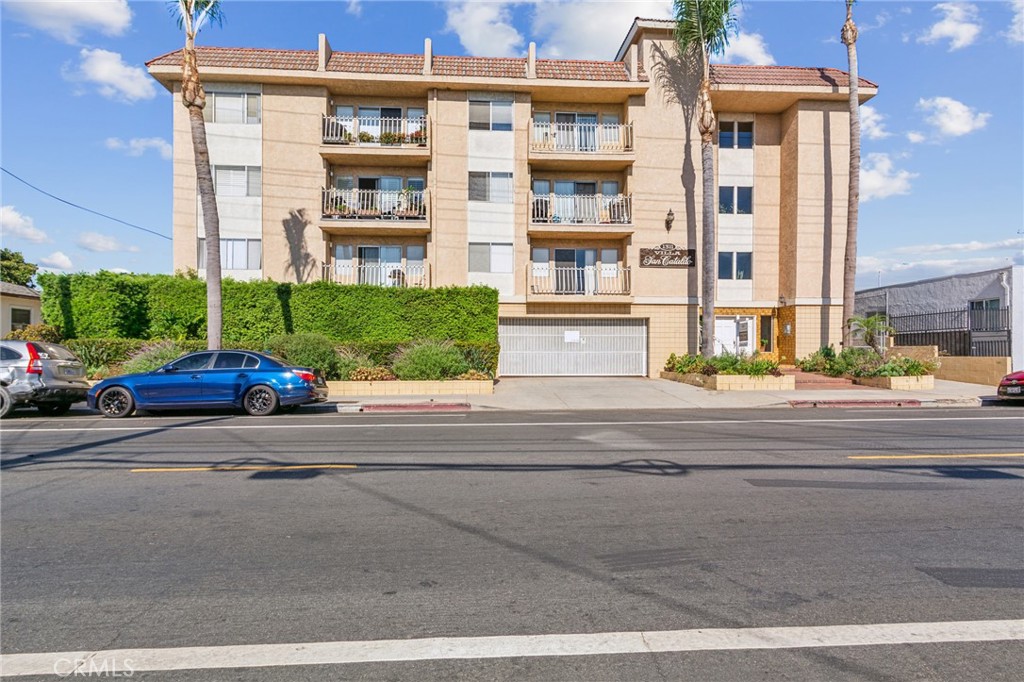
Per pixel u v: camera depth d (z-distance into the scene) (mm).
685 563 4551
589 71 24984
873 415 14094
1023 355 21500
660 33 24453
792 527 5379
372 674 3092
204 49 23672
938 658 3244
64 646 3371
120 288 20094
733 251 25375
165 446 9484
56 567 4477
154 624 3621
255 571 4402
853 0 22172
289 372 13906
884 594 4016
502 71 24328
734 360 19953
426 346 19156
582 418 13531
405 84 23656
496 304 22031
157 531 5273
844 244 24469
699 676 3068
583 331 24750
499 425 12211
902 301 28844
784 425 12164
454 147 24078
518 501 6211
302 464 8039
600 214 24328
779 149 25625
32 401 13047
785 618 3686
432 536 5141
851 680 3037
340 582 4211
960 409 15570
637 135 24406
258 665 3176
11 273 42062
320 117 23656
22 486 6820
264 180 23297
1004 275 22375
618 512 5820
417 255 24750
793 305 24422
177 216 22984
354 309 21438
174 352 17578
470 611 3775
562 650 3320
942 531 5281
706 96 21531
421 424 12375
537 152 23875
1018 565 4523
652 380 22578
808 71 25406
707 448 9312
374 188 24891
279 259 23375
